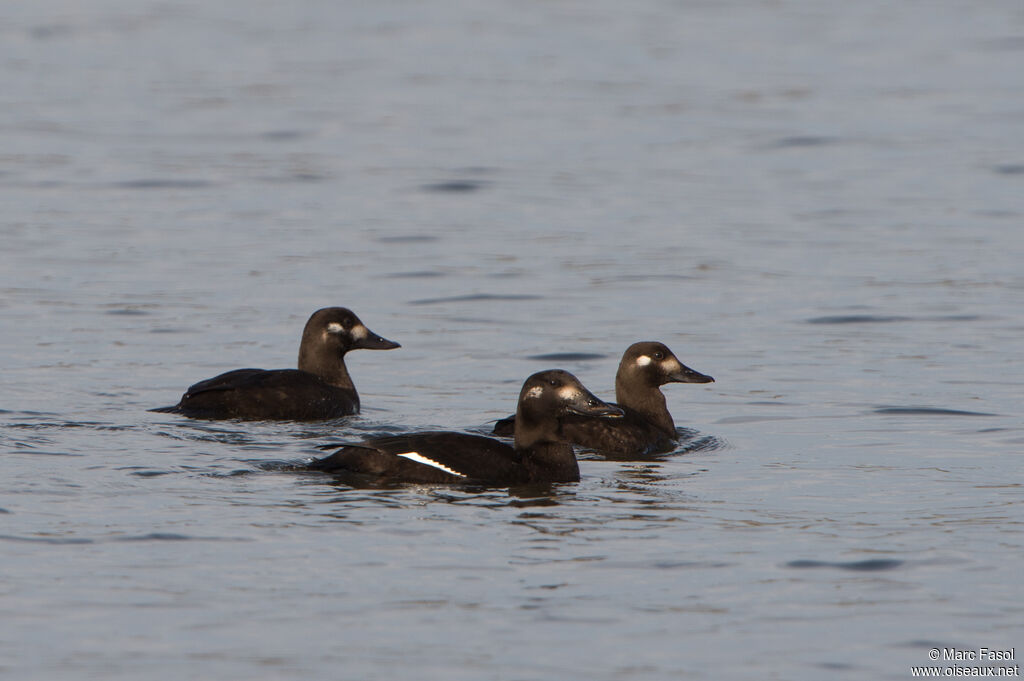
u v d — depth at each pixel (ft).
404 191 100.68
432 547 33.37
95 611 29.09
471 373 56.65
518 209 94.27
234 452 42.55
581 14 207.10
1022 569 32.07
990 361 57.47
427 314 67.05
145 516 35.24
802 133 123.65
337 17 204.44
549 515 36.37
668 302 69.26
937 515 36.60
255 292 71.05
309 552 32.76
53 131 124.57
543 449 40.91
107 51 174.70
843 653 27.58
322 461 40.37
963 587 30.96
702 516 36.50
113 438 43.93
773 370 56.75
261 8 213.87
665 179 104.88
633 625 28.78
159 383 53.83
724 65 163.02
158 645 27.55
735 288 72.13
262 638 27.91
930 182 102.27
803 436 46.70
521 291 71.67
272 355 59.06
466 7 215.10
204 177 105.60
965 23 197.36
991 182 101.65
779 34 187.42
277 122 131.44
